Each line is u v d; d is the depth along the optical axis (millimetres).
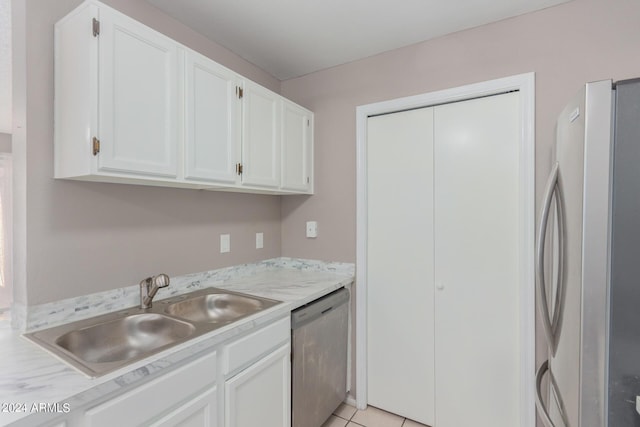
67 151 1168
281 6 1604
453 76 1835
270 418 1476
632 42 1415
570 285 977
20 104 1177
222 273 1996
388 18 1702
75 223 1299
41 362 943
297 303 1626
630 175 807
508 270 1719
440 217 1915
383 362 2096
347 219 2205
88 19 1082
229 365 1248
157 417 995
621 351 811
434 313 1930
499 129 1748
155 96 1273
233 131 1637
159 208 1632
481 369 1790
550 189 1149
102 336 1277
